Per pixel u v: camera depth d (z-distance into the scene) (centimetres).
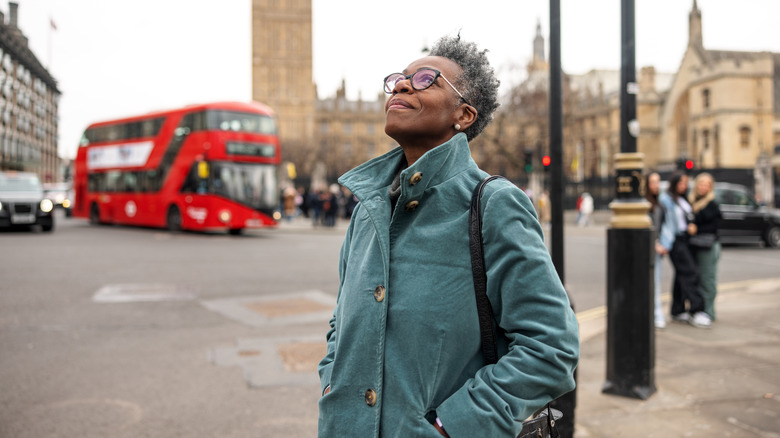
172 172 1872
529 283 118
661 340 552
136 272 1002
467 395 116
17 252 1275
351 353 126
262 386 430
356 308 127
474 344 122
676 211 626
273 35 9250
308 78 9325
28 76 5622
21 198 1842
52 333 582
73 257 1198
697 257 645
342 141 9631
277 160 1877
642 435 328
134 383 434
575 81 7156
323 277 976
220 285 885
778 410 364
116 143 2161
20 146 5344
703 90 4759
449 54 146
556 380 115
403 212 129
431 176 127
